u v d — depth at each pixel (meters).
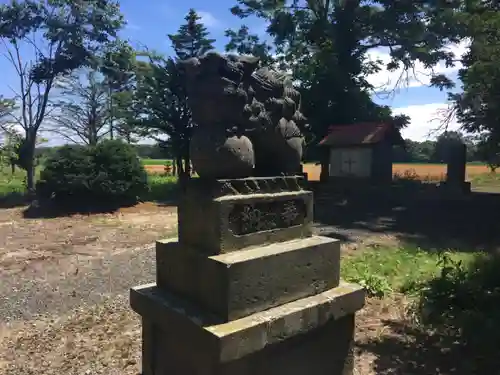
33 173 21.66
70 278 6.92
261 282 2.62
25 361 3.95
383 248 8.36
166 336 2.91
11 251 8.98
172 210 15.97
